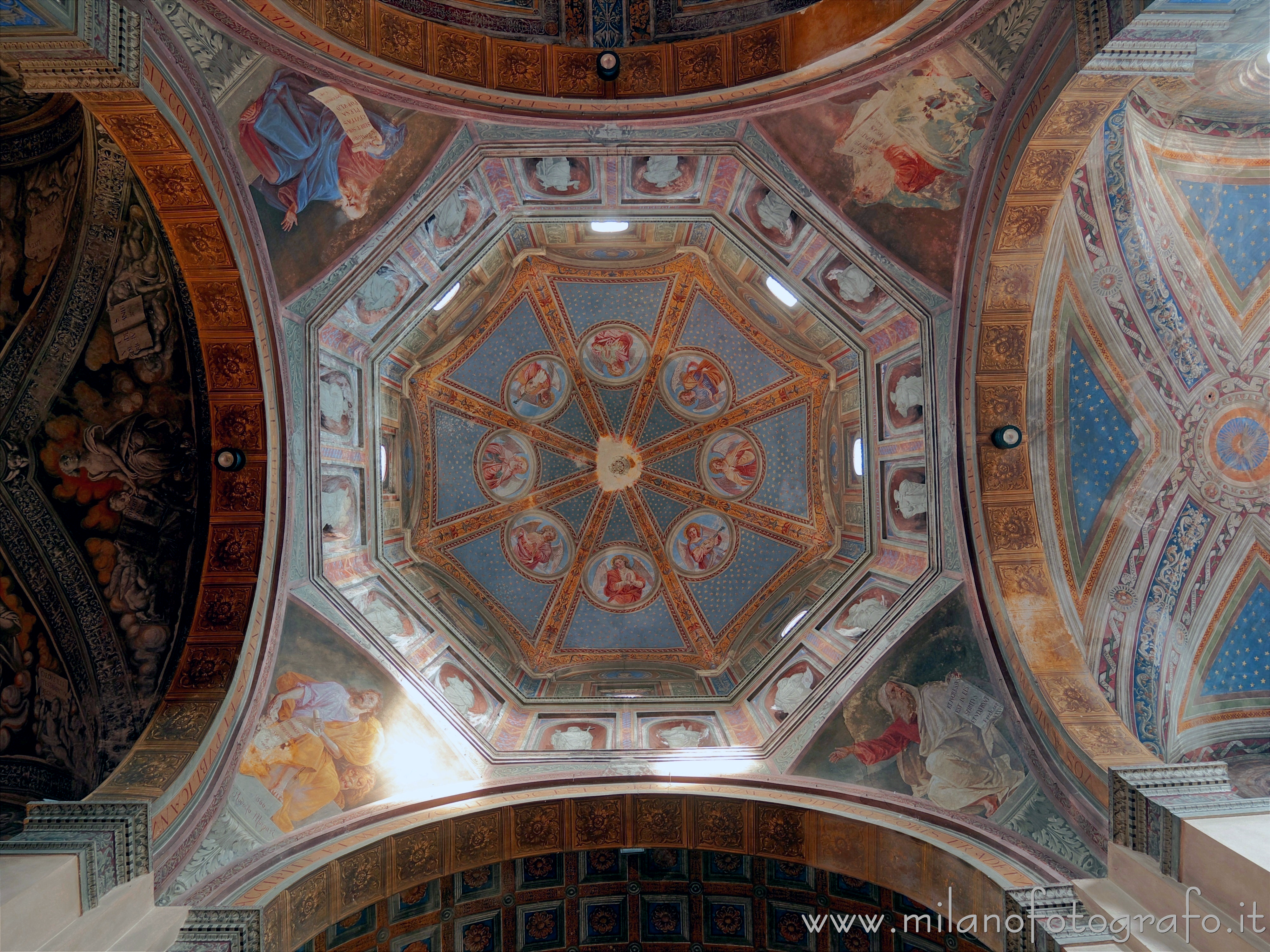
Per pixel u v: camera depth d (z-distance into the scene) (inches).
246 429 361.4
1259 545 404.5
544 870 395.2
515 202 428.8
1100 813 305.6
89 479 364.2
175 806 291.6
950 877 310.2
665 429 606.5
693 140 383.6
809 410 568.1
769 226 424.8
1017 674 358.9
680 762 404.2
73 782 345.7
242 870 301.6
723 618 573.0
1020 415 384.8
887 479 456.1
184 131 285.1
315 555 396.2
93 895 238.2
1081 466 391.5
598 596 587.2
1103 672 374.9
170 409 359.9
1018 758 343.3
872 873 337.1
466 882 380.8
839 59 341.7
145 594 359.9
